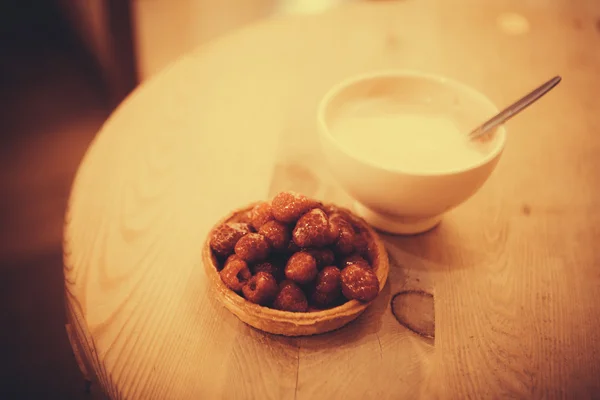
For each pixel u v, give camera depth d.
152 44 1.30
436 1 0.73
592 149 0.51
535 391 0.33
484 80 0.59
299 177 0.46
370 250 0.38
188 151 0.48
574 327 0.36
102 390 0.33
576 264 0.40
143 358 0.34
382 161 0.39
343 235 0.36
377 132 0.42
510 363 0.34
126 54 1.15
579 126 0.53
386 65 0.61
